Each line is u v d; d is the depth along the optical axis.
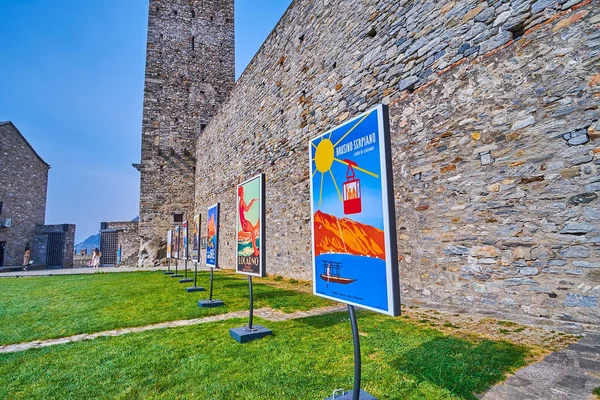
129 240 20.55
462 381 2.33
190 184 19.89
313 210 2.77
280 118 10.11
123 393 2.39
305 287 7.50
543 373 2.37
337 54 7.54
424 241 5.01
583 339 3.01
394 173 5.63
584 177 3.41
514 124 4.04
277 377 2.57
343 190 2.43
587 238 3.35
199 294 6.77
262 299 5.99
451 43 4.88
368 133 2.22
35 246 23.45
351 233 2.32
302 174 8.76
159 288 7.78
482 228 4.27
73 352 3.27
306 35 8.88
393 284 1.95
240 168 13.30
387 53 6.07
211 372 2.71
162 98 19.88
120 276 11.16
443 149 4.85
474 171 4.42
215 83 21.09
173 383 2.54
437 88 5.02
